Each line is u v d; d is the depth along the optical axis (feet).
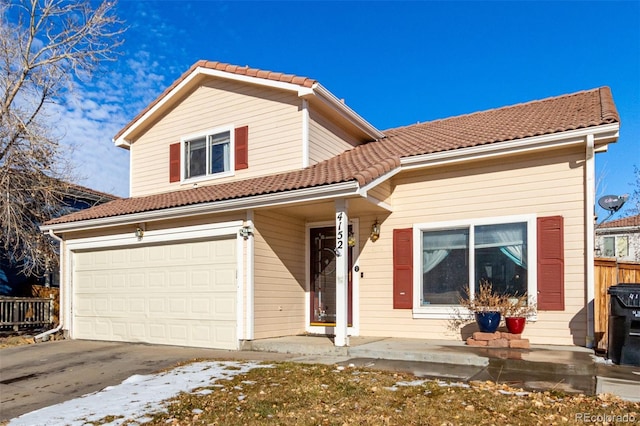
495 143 29.43
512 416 15.72
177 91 42.06
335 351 28.19
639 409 16.24
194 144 42.11
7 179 46.44
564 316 28.14
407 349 26.84
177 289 35.63
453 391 18.81
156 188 43.62
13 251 50.67
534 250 29.12
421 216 33.06
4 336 42.80
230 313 32.68
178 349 33.32
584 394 18.12
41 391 23.79
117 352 33.06
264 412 17.17
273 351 30.25
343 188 27.91
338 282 28.78
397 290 33.45
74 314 41.65
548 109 37.35
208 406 18.26
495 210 30.58
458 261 31.68
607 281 28.86
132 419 17.24
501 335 27.78
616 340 23.08
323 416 16.48
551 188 29.07
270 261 33.83
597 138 26.94
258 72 37.81
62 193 51.88
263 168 37.96
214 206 32.94
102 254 40.47
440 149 31.58
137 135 45.24
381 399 18.10
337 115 39.58
